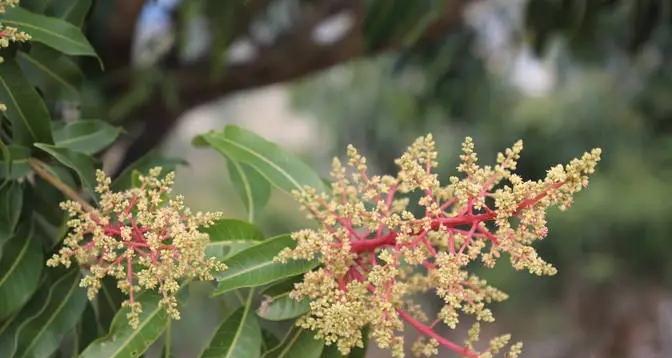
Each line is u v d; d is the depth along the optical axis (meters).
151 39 1.50
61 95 0.89
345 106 3.41
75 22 0.87
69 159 0.78
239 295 0.81
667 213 2.96
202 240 0.69
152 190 0.72
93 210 0.71
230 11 1.18
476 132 2.84
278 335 0.92
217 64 1.24
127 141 1.49
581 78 3.04
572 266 3.29
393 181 0.75
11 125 0.80
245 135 0.85
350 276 0.73
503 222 0.69
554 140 2.86
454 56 1.97
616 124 2.90
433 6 1.20
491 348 0.73
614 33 2.02
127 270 0.71
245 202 0.86
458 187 0.69
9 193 0.78
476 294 0.74
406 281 0.77
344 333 0.70
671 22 1.67
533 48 1.63
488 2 2.06
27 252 0.79
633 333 3.50
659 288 3.38
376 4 1.21
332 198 0.78
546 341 3.71
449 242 0.70
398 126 3.05
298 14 1.72
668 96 2.16
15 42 0.78
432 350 0.73
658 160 2.88
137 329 0.72
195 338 2.71
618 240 3.12
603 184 3.00
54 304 0.79
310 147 4.01
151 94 1.41
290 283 0.74
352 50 1.56
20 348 0.77
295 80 1.58
